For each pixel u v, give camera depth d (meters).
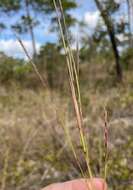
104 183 1.06
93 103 6.09
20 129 5.63
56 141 5.16
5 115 7.01
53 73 16.67
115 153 5.02
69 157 4.57
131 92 7.62
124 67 17.20
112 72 16.06
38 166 4.94
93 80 13.58
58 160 4.77
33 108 6.96
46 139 5.30
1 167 4.77
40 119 5.72
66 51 1.11
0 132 5.59
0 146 5.13
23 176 4.73
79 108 1.09
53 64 17.38
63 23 1.12
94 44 13.09
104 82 13.54
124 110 6.72
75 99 1.09
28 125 5.82
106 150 1.12
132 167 4.62
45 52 16.19
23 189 4.54
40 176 4.78
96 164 4.04
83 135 1.09
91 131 5.14
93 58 14.22
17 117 6.66
